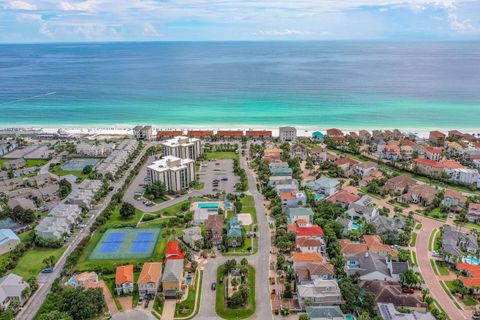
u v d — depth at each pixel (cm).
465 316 13300
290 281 15175
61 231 18138
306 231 17625
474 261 16262
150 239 18225
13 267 16138
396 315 12631
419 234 18675
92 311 12862
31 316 13325
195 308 13762
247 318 13312
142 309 13725
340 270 15025
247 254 17012
